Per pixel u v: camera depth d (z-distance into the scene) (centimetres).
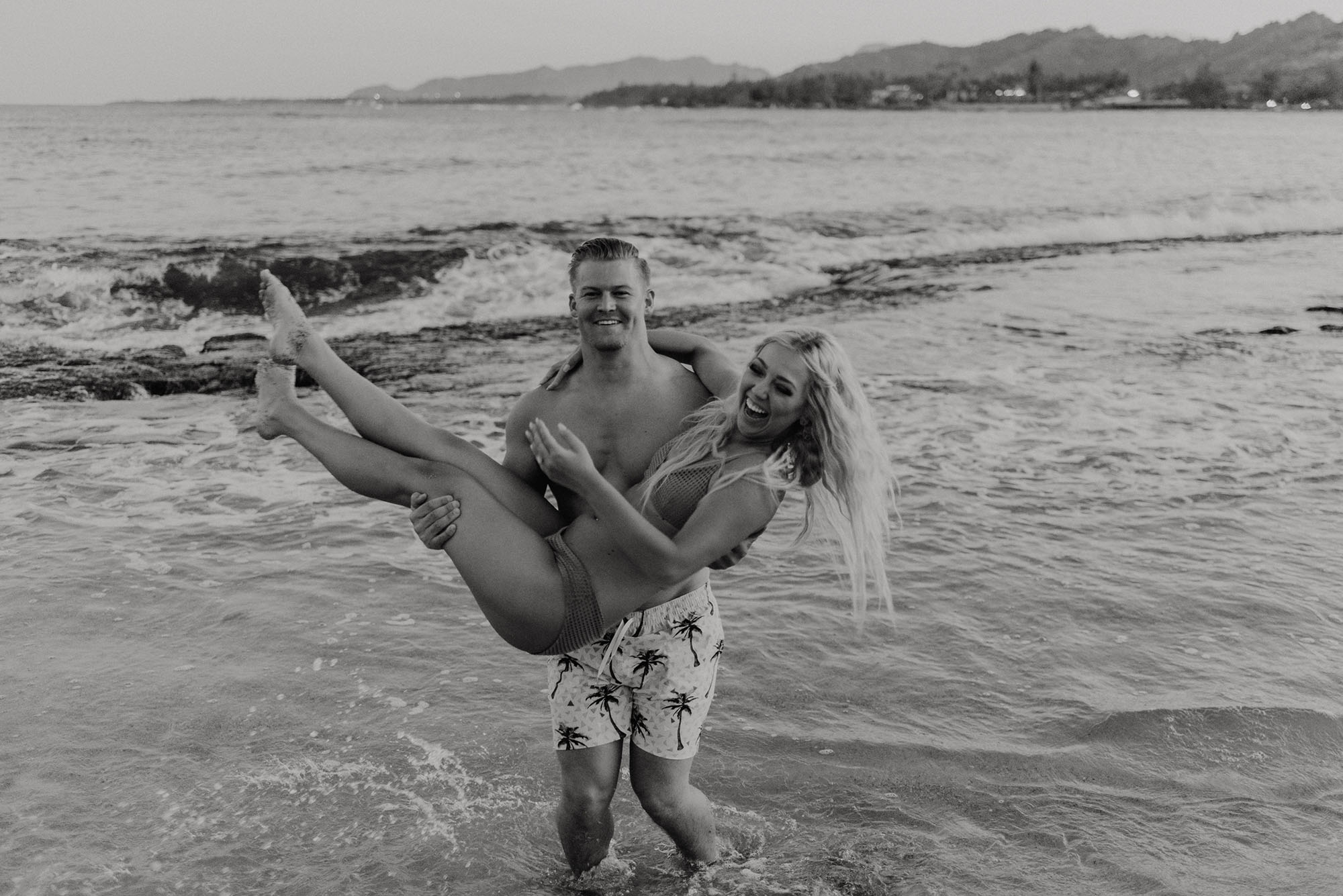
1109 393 994
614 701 328
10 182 2314
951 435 857
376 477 317
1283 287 1639
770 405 299
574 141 5188
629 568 304
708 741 430
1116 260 1930
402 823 377
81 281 1327
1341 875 353
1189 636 523
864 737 435
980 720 449
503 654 502
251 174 2756
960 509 692
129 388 974
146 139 4194
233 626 518
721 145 5075
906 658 500
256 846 360
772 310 1417
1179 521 678
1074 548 632
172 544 618
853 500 318
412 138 5159
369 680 473
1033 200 2756
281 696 457
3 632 502
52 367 1045
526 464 330
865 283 1642
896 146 5234
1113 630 529
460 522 306
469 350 1166
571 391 328
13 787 384
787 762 418
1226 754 425
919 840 373
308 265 1434
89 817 370
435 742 427
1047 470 775
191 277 1368
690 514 308
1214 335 1267
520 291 1444
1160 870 356
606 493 280
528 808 389
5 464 755
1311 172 3906
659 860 362
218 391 985
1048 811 389
